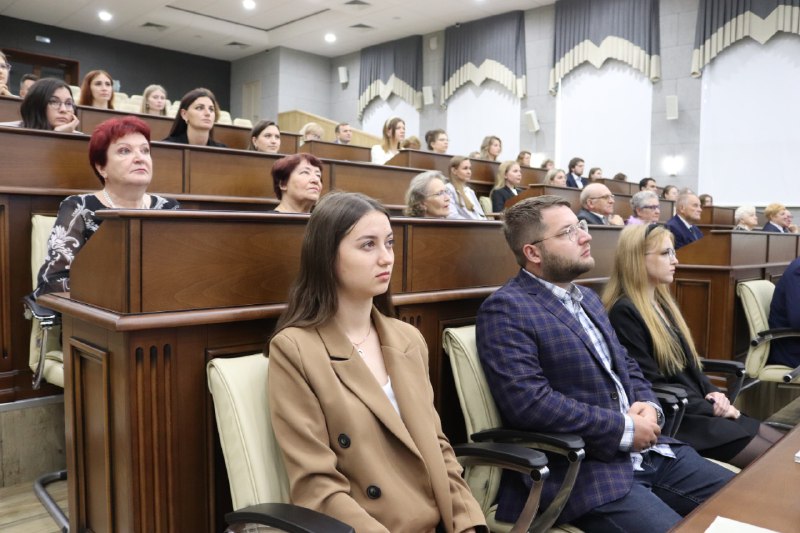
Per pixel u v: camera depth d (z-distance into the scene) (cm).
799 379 249
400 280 144
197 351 111
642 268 177
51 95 226
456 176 367
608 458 130
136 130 173
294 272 124
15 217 195
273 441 100
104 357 109
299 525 81
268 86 1016
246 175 281
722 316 282
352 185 333
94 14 859
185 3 840
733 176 680
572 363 136
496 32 831
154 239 105
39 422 190
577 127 779
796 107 640
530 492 117
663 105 718
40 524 162
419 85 922
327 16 868
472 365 138
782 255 336
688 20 695
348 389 101
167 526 108
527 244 146
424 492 101
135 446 105
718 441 164
